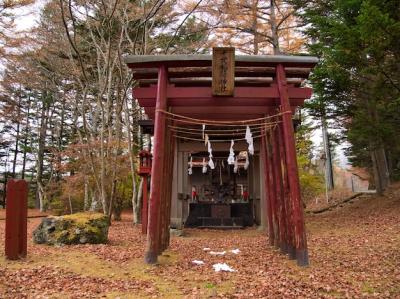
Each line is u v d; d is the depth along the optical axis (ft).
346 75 41.04
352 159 80.12
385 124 40.11
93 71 53.62
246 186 60.85
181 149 47.85
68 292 16.03
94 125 56.39
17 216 22.38
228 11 47.09
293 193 22.48
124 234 37.55
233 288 17.07
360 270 20.48
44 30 48.67
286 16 52.39
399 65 35.35
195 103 25.89
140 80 25.95
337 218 45.52
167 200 28.71
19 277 17.97
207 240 36.37
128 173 56.70
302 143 78.23
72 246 27.43
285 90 23.32
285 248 26.58
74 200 69.41
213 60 22.52
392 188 54.70
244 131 39.29
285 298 15.65
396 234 30.45
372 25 30.01
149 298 15.51
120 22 46.37
